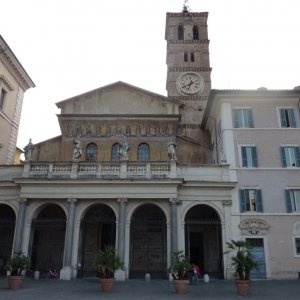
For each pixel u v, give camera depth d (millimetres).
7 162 35000
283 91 30391
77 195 27719
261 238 27375
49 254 30906
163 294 18828
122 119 34906
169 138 34531
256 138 30047
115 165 28516
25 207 27859
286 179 28797
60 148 34781
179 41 51562
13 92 36719
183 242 27078
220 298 17469
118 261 20188
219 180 28656
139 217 31594
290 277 26406
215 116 34781
